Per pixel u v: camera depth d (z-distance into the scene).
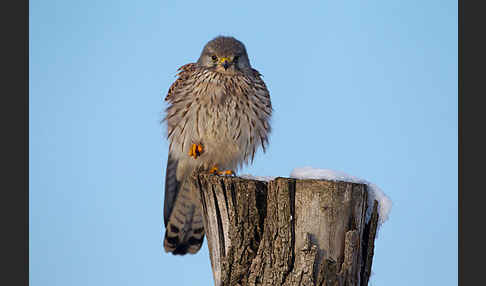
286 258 7.66
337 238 7.63
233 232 8.23
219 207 8.48
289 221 7.71
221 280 8.24
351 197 7.68
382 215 8.02
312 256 7.57
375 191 8.03
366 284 7.95
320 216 7.63
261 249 7.89
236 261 8.14
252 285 7.83
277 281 7.68
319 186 7.67
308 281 7.53
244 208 8.23
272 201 7.86
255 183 8.27
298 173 8.16
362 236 7.91
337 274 7.54
